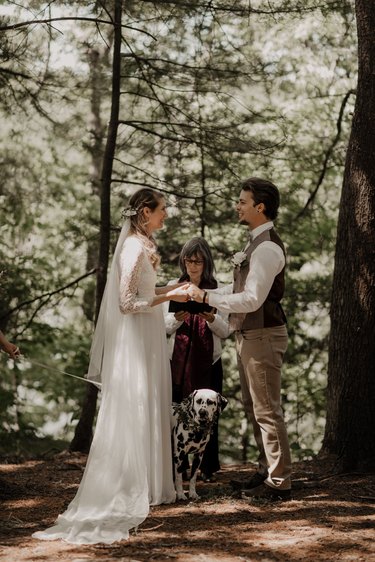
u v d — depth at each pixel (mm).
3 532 4715
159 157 10164
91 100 10266
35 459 8031
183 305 5652
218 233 12844
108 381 5391
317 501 5438
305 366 14406
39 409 14953
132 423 5250
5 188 12180
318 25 11836
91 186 15109
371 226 6535
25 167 12289
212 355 6199
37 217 14156
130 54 8898
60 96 9547
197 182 10344
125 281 5324
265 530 4715
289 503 5383
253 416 5730
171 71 9031
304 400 14320
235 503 5398
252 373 5395
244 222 5512
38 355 14500
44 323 13094
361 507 5273
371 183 6547
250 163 11461
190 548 4348
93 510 4980
